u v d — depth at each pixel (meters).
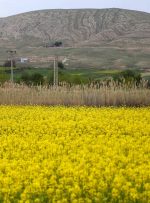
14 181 11.45
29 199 10.54
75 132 18.66
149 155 14.19
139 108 27.48
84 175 11.64
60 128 20.09
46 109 27.36
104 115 23.75
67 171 11.92
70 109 27.05
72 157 13.70
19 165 12.88
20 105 30.28
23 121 22.48
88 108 27.38
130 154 13.90
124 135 17.75
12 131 20.19
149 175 11.67
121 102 29.33
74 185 11.03
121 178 11.28
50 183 11.27
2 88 31.09
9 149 15.47
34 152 14.99
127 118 22.58
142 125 19.77
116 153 14.29
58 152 14.67
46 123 21.62
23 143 16.38
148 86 30.58
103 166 12.58
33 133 18.67
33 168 12.22
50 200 10.61
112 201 10.60
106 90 29.64
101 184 10.98
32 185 10.89
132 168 12.54
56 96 30.08
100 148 15.04
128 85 30.30
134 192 10.51
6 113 25.55
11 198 10.61
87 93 29.72
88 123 21.17
